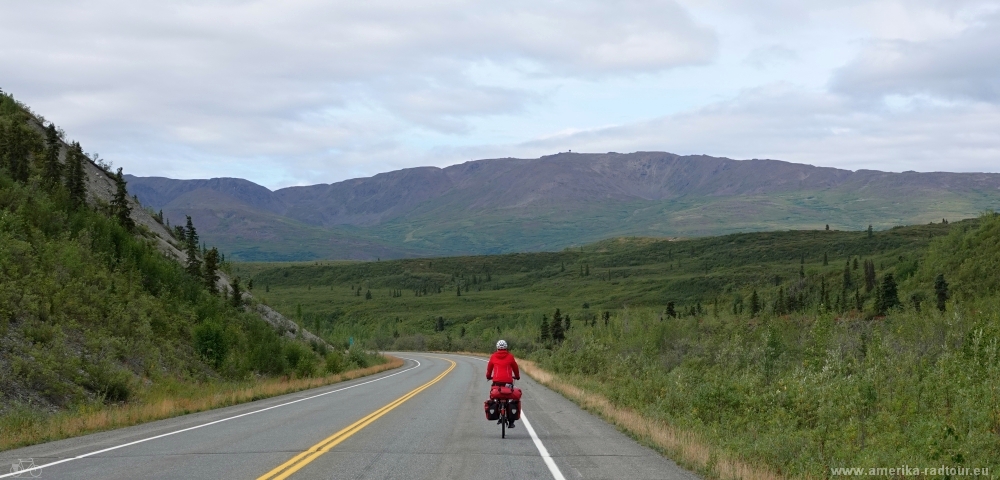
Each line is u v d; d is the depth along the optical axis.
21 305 23.22
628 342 64.31
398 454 11.38
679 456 11.11
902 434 11.83
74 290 27.22
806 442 12.09
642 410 18.44
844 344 35.19
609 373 35.12
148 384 24.69
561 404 22.84
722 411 17.30
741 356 36.66
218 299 41.75
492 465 10.38
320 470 9.80
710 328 64.25
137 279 34.25
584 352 42.31
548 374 40.31
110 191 51.03
